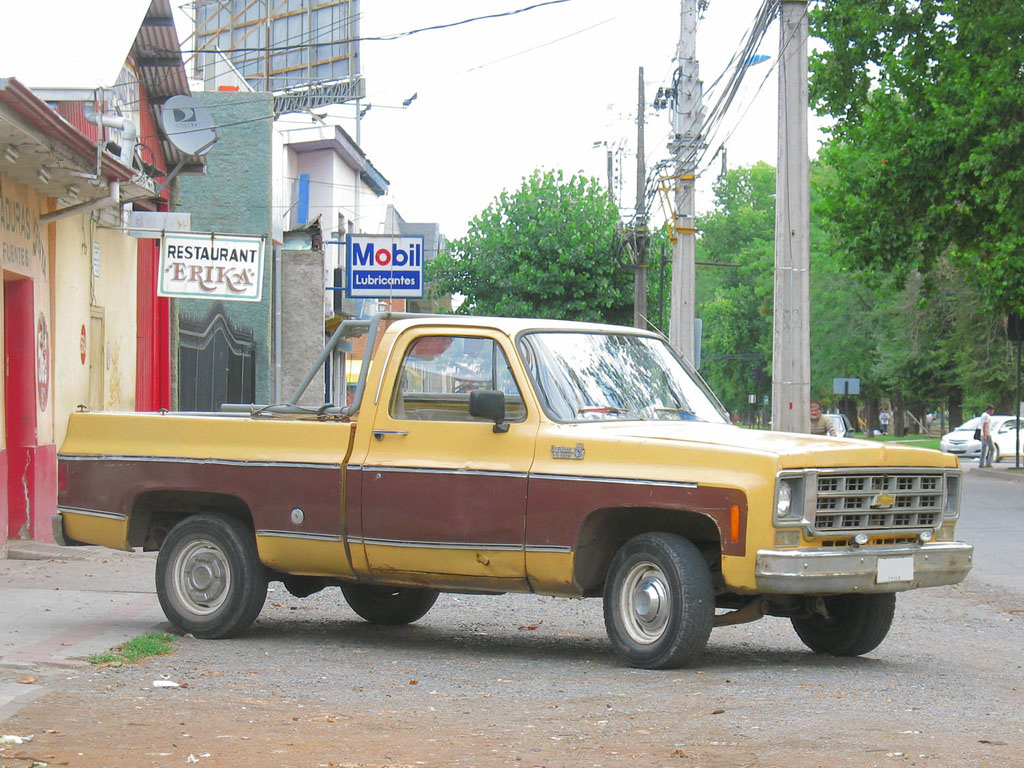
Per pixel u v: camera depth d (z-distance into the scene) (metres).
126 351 18.38
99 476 9.79
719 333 97.12
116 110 16.25
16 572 12.59
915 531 8.19
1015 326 35.72
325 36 37.38
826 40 28.36
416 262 22.50
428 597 10.12
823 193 30.66
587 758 5.68
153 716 6.59
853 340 69.25
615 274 48.25
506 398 8.54
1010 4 26.16
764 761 5.57
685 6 28.03
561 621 10.55
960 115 26.91
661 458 7.88
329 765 5.58
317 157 40.31
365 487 8.77
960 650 9.28
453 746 5.95
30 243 14.31
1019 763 5.51
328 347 9.75
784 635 9.95
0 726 6.30
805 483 7.61
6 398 14.34
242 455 9.24
